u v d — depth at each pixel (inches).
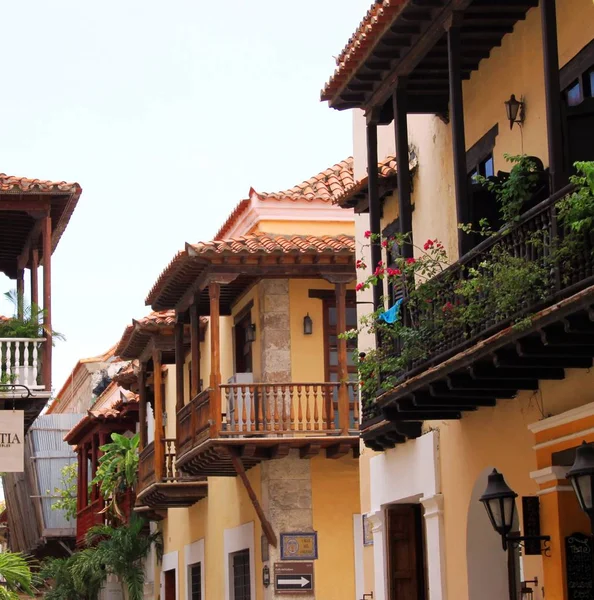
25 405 885.2
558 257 427.8
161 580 1284.4
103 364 1829.5
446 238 647.8
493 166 599.5
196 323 964.6
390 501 698.2
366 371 616.7
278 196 980.6
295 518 909.8
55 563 1364.4
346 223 987.3
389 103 663.1
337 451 896.9
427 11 556.4
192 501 1136.8
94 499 1453.0
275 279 943.7
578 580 482.6
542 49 519.8
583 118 478.6
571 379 494.0
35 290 941.2
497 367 482.6
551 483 494.3
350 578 908.0
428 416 601.0
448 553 619.8
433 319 542.9
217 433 884.6
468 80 624.7
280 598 895.7
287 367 935.7
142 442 1168.8
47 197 873.5
